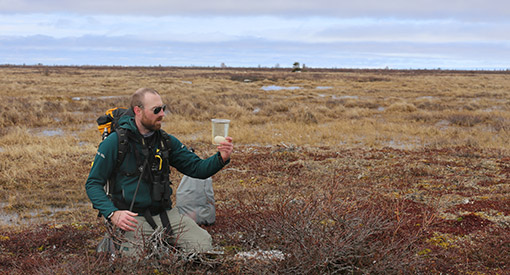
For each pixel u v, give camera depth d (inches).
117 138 119.2
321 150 370.6
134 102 119.6
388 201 201.6
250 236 141.3
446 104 906.7
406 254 130.6
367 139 446.6
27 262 136.4
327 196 150.0
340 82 1866.4
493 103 954.1
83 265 114.0
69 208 217.8
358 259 125.1
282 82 1819.6
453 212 189.5
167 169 125.2
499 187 236.4
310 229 124.6
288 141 435.2
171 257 117.6
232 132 476.1
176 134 488.1
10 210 213.0
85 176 276.8
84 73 2578.7
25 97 869.2
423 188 236.7
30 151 343.3
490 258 142.7
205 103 743.1
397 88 1502.2
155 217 127.7
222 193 231.9
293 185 244.7
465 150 370.6
